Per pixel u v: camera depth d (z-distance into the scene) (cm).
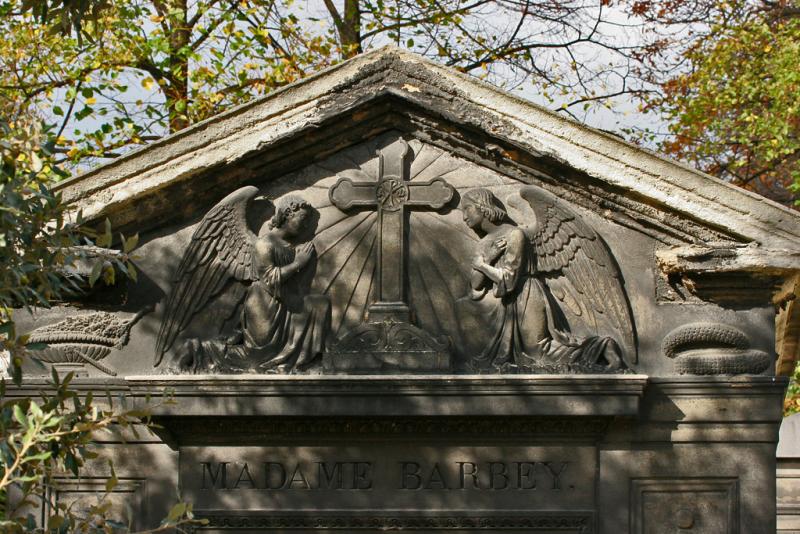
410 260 1048
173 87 1909
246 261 1047
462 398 996
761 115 2156
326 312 1040
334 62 1964
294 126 1032
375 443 1028
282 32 1950
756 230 1005
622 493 1013
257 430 1025
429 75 1040
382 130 1061
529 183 1050
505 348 1023
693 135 2184
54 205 801
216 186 1052
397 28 2020
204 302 1047
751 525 1005
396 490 1021
